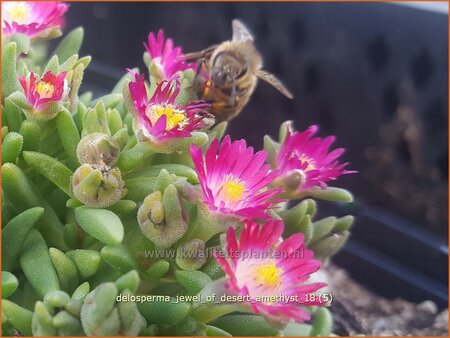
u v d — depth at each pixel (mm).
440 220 204
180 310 94
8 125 109
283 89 155
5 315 97
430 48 205
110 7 260
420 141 211
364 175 221
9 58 111
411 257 197
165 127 99
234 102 145
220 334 100
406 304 188
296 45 231
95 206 99
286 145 113
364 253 203
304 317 88
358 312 182
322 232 119
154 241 97
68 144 107
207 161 94
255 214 92
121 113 121
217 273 99
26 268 100
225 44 151
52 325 88
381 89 217
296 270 94
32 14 132
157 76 126
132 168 104
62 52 138
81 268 100
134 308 88
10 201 107
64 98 108
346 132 224
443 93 204
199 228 99
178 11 254
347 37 221
